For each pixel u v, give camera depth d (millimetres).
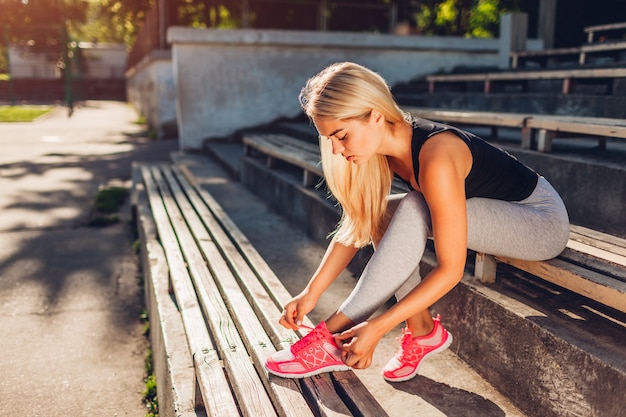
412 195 1768
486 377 2064
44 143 11719
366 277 1758
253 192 5691
